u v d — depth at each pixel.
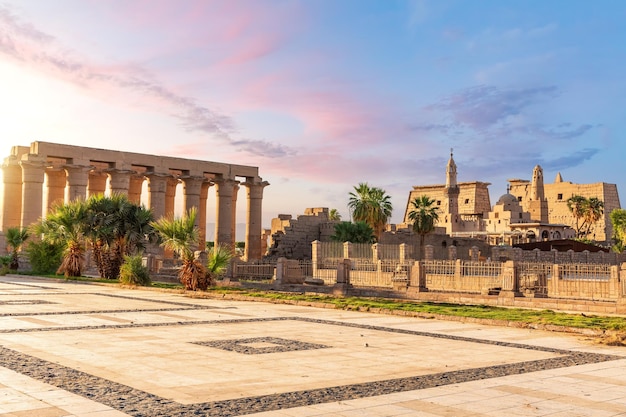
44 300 25.91
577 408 8.79
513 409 8.69
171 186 73.00
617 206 148.88
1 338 14.78
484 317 20.75
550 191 155.00
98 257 42.81
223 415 8.10
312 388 9.86
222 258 35.09
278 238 69.25
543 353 14.03
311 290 34.16
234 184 71.88
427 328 18.64
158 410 8.30
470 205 147.62
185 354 12.92
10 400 8.70
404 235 71.62
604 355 13.85
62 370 10.95
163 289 33.62
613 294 27.20
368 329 18.08
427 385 10.25
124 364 11.66
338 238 61.94
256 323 19.05
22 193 60.41
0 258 52.31
